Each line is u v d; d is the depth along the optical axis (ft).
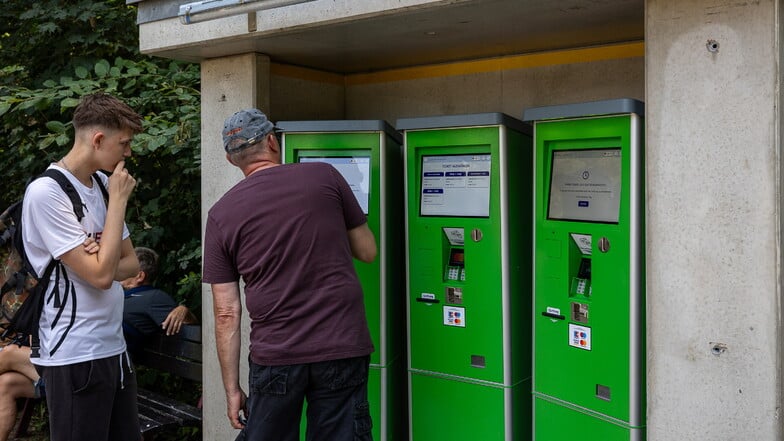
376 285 12.48
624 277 9.91
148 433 13.83
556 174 10.91
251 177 9.91
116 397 10.79
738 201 8.61
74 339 10.02
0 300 10.59
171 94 17.89
